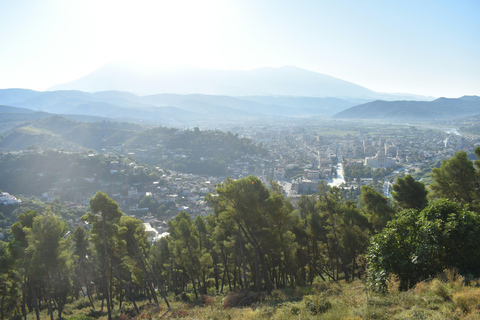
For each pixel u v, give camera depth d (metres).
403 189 34.75
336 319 12.98
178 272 51.34
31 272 28.16
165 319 24.52
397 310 12.38
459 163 31.34
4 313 40.19
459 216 16.03
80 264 43.19
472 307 10.77
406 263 16.36
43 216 29.69
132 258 35.91
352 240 34.97
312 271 38.25
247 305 24.50
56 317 35.56
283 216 29.69
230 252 35.19
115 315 33.72
